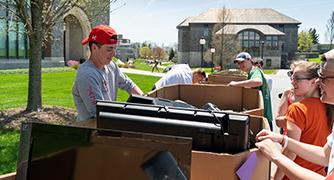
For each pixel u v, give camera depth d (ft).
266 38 258.16
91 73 9.93
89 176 5.08
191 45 272.10
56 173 5.22
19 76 69.77
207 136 6.27
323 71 7.50
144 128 6.61
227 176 5.87
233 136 6.21
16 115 28.07
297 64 9.94
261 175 6.79
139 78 82.48
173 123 6.44
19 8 27.12
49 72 84.79
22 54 98.02
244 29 257.75
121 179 4.96
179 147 4.87
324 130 9.00
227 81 23.63
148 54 322.14
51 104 35.35
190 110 6.58
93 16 33.24
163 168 4.87
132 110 6.84
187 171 4.83
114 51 10.45
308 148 8.02
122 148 5.00
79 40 140.87
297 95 9.68
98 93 9.85
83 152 5.13
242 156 6.00
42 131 5.35
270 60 259.39
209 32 270.05
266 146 6.64
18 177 5.41
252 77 16.43
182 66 17.58
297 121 9.10
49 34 32.53
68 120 27.96
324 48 323.57
